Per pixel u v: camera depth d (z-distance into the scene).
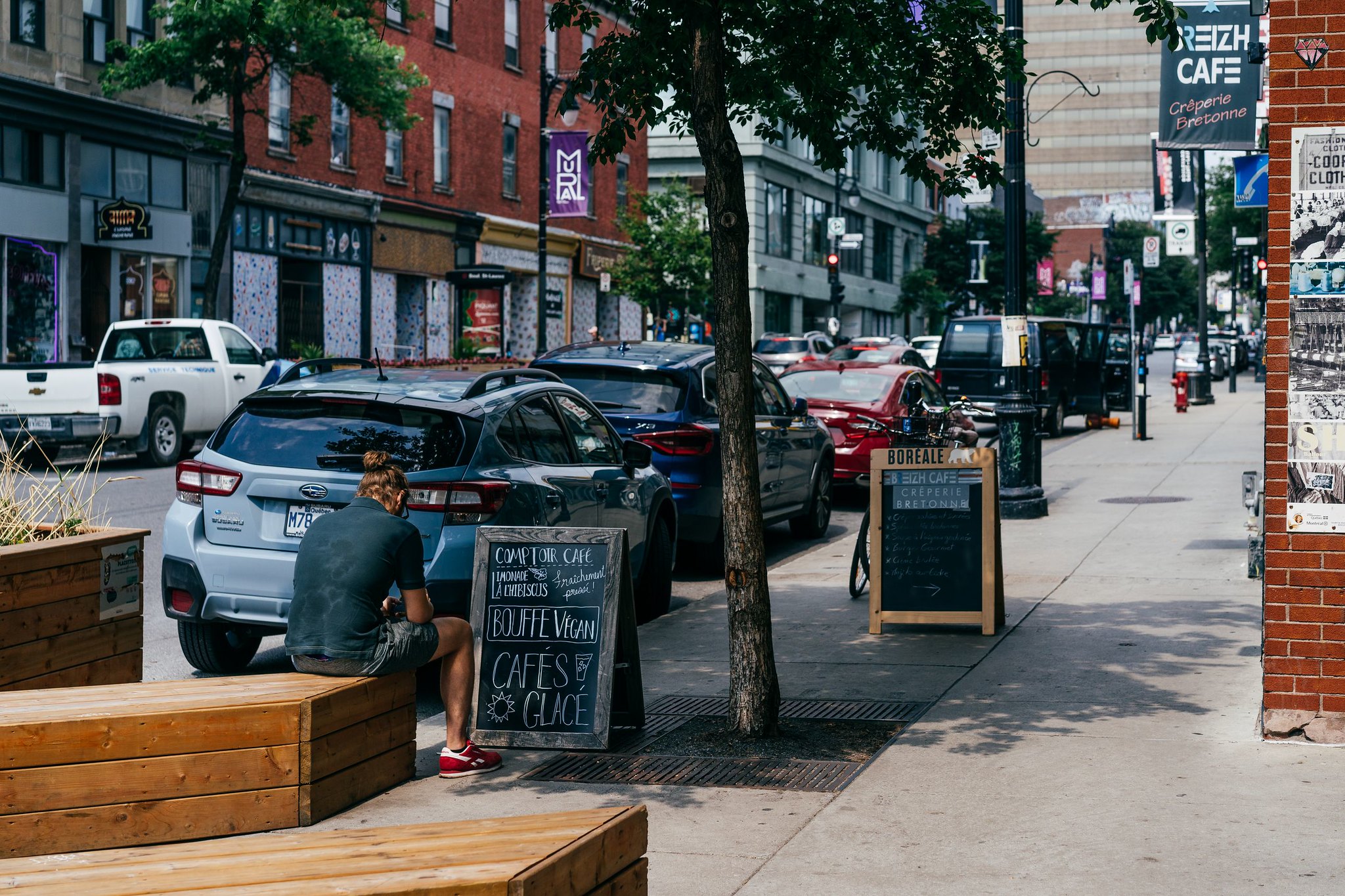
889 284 73.69
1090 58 159.75
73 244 27.78
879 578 9.25
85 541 6.57
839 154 9.30
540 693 6.62
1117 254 117.38
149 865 3.40
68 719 5.17
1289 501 6.29
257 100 32.09
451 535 7.40
